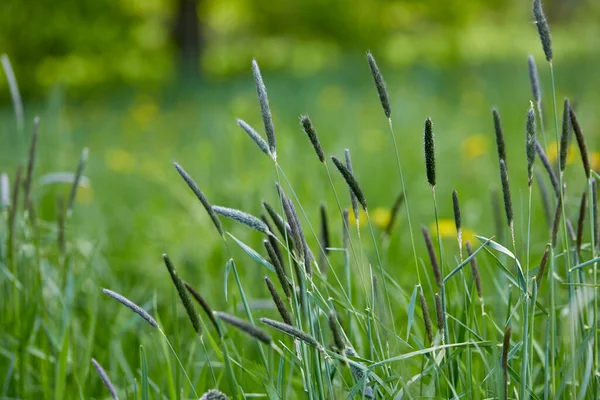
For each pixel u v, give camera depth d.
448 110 11.80
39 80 22.95
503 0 35.12
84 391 2.60
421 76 19.19
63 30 23.03
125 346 3.03
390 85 17.11
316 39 32.66
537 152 1.96
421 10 31.80
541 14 1.75
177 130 12.26
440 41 33.41
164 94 20.70
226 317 1.43
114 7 23.88
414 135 9.30
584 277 1.91
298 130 9.89
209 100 17.73
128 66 24.39
